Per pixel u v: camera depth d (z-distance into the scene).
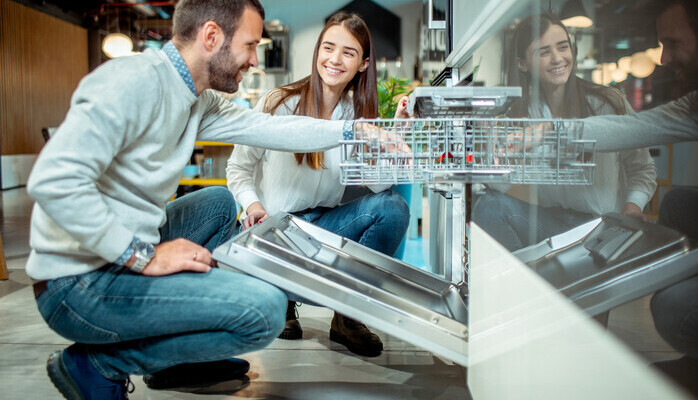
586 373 0.62
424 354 1.85
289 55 7.64
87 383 1.25
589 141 0.65
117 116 1.11
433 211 2.68
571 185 0.72
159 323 1.18
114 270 1.22
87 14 11.82
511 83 1.06
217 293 1.18
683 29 0.42
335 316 1.94
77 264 1.18
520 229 0.92
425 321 1.16
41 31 10.56
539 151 0.87
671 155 0.45
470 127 1.20
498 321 1.01
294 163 1.89
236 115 1.51
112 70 1.14
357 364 1.76
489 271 1.10
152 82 1.18
